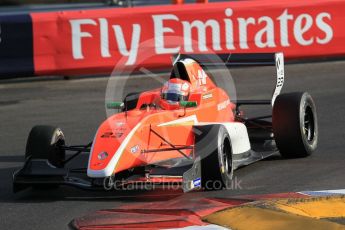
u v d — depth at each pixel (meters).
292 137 33.34
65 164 33.62
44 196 29.19
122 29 55.12
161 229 22.31
